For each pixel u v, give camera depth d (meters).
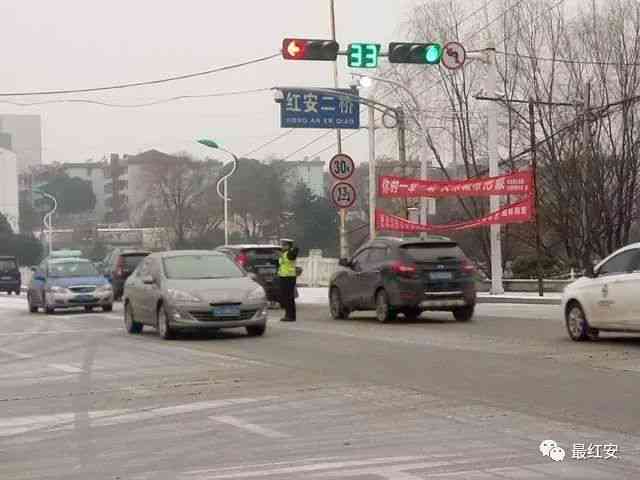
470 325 20.69
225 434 9.23
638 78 40.94
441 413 10.05
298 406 10.69
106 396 11.83
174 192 78.94
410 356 15.09
